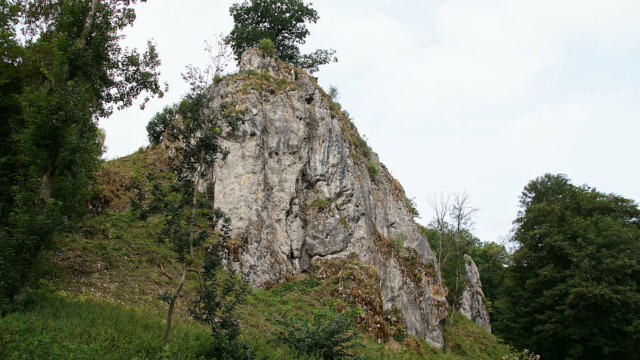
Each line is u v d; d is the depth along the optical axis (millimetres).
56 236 13328
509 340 24781
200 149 11172
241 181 23312
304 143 27516
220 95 26344
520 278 25891
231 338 10195
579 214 25672
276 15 35906
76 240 16625
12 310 10695
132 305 13812
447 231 45906
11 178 14102
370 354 16625
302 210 26734
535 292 24203
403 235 35594
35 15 16938
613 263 20719
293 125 27203
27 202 12367
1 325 8352
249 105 25219
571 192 27891
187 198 10625
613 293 20172
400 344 22562
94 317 10688
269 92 27203
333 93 39219
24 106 13000
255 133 24656
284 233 24484
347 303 21938
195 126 11211
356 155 33531
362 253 27438
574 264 22562
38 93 13211
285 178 25797
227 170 23828
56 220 12211
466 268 47969
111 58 16688
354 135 36031
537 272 23969
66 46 14539
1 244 11367
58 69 13828
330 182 28250
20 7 16531
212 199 23688
